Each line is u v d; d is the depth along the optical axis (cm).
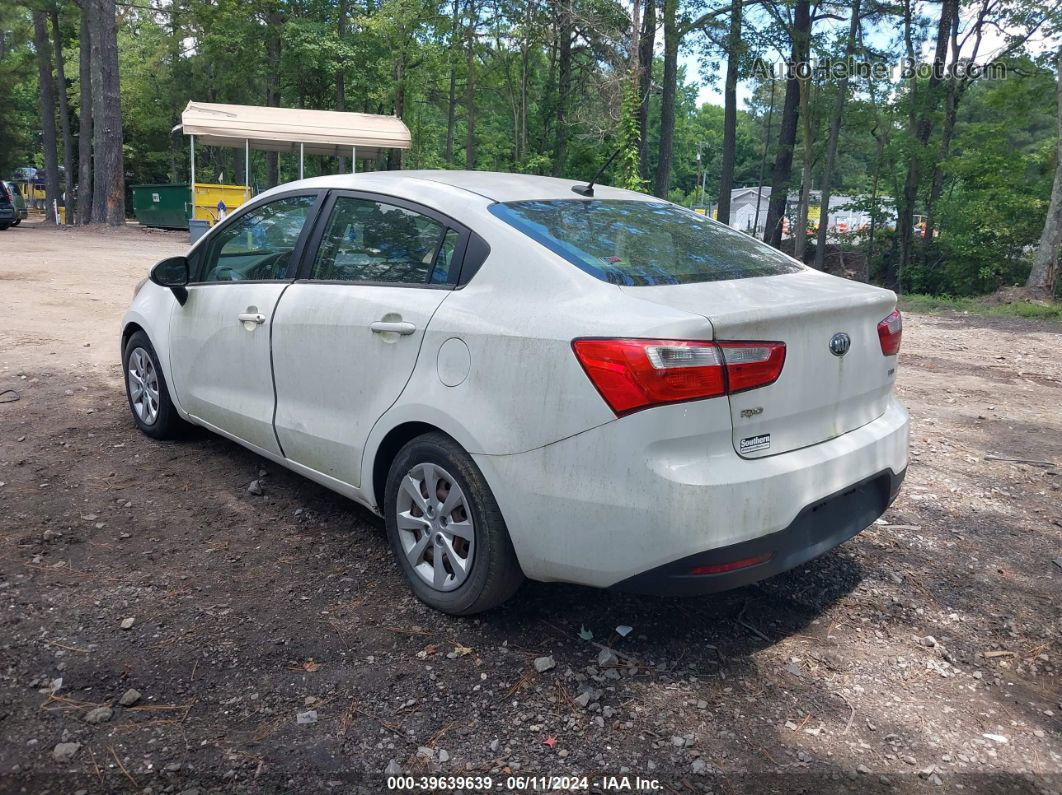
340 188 388
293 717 263
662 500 256
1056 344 1089
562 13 2673
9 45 3625
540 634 314
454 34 3139
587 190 376
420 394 314
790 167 3288
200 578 351
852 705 278
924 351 1009
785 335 277
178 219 3394
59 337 832
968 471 521
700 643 312
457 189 349
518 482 282
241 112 2650
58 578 344
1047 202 2344
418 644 305
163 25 4097
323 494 446
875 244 3050
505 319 291
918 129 2784
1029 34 2464
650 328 258
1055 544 413
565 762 246
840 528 307
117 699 268
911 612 342
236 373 423
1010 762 252
